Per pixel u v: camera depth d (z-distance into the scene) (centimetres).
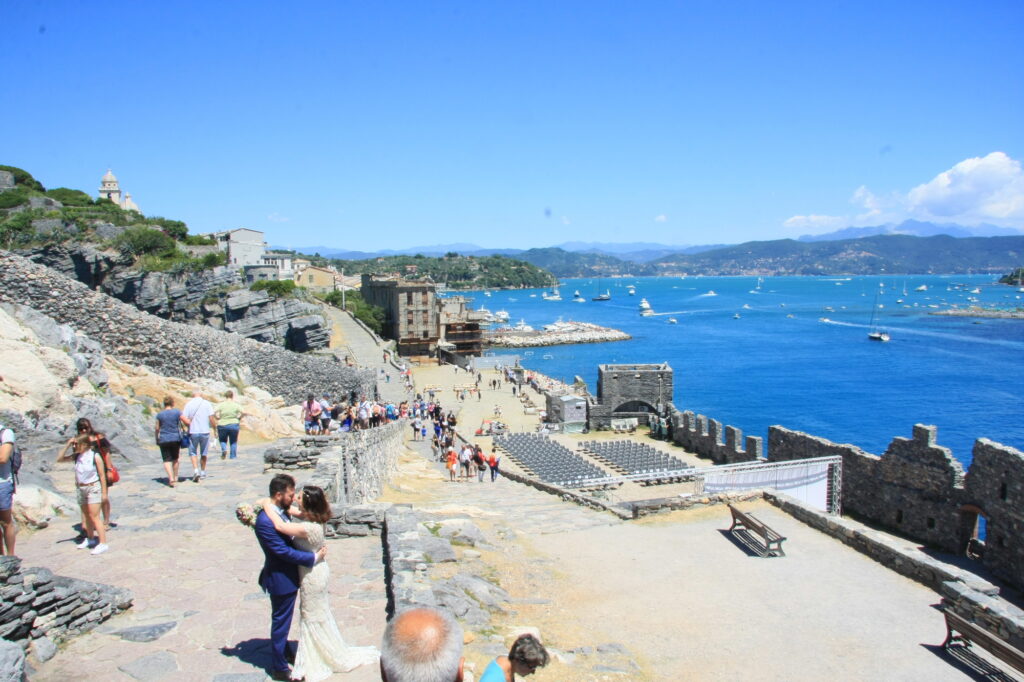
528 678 893
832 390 9988
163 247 9038
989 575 2483
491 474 3297
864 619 1215
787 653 1076
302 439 1761
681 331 18875
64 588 789
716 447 4612
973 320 19725
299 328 8475
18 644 653
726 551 1588
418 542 1070
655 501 1934
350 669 731
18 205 9312
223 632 819
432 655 420
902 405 8862
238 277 8944
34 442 1573
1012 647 969
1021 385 10038
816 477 2711
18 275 2666
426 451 4434
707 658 1045
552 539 1680
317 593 720
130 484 1562
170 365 3044
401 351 12850
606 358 14238
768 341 16162
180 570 1012
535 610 1148
